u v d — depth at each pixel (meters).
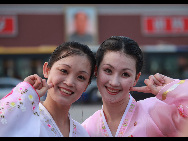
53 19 13.41
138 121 1.81
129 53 1.68
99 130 1.84
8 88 7.65
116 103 1.80
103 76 1.71
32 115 1.45
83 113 2.08
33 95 1.48
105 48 1.72
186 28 14.12
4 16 12.96
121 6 13.91
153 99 1.93
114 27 13.84
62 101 1.54
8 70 8.22
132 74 1.70
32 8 13.18
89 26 13.66
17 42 13.01
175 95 1.68
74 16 13.56
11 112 1.41
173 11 14.16
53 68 1.57
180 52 8.40
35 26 13.21
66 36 13.43
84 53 1.58
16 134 1.39
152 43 13.98
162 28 14.04
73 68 1.53
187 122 1.68
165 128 1.77
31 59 8.32
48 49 8.34
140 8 14.02
